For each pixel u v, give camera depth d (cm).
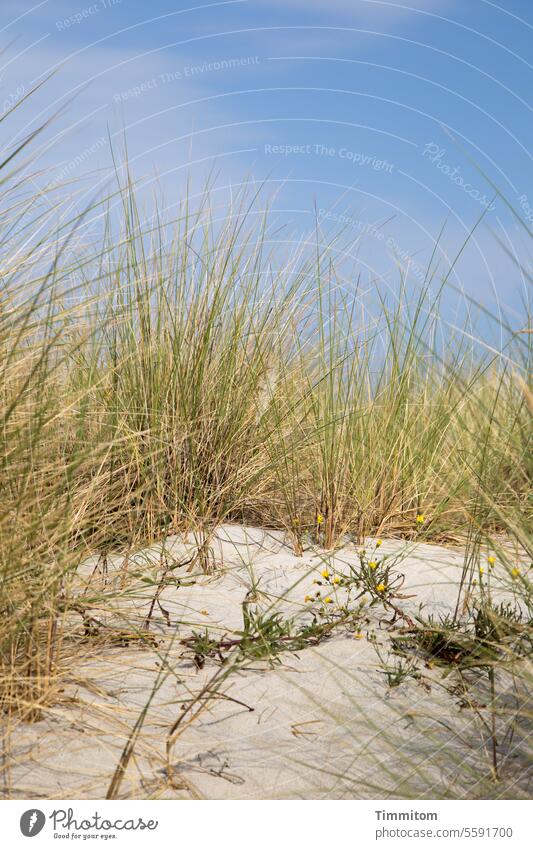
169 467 390
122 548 347
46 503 256
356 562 359
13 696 219
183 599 313
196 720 226
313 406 425
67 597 248
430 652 270
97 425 360
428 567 351
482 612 271
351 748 217
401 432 431
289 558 366
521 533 263
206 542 347
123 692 238
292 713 234
